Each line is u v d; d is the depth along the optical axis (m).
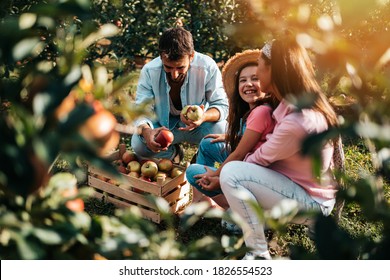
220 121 4.02
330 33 0.79
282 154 2.79
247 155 3.14
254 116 3.10
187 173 3.53
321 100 2.59
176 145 4.31
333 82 0.98
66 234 0.91
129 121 0.98
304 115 2.59
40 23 0.86
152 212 3.60
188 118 3.78
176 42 3.55
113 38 5.43
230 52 5.75
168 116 4.01
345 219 3.64
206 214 1.14
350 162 4.62
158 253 1.07
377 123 0.85
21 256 0.91
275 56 2.61
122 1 5.31
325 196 2.90
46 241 0.87
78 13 0.83
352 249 0.93
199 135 4.10
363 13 0.74
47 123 0.78
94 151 0.78
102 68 0.96
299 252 1.06
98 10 5.17
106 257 1.02
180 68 3.64
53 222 0.93
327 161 2.62
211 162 3.84
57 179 0.99
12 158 0.76
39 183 0.85
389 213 0.94
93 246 0.99
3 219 0.84
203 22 5.59
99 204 3.84
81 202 1.07
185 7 5.67
